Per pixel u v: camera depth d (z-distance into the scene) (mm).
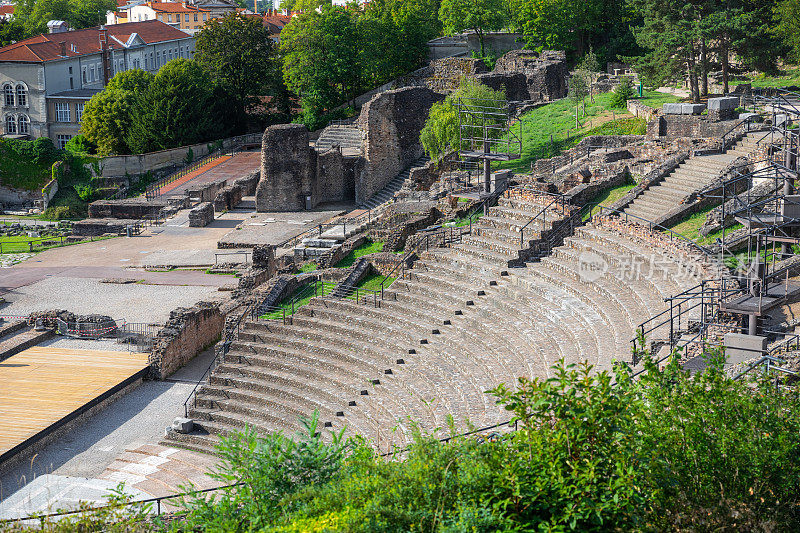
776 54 68000
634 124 68625
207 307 54500
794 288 30531
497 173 57094
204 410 43875
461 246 49719
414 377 39562
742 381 21094
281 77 116312
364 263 52156
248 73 114938
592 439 19344
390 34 110375
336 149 88938
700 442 19406
